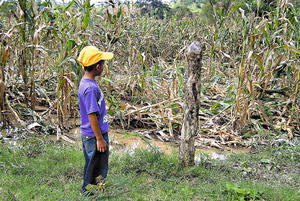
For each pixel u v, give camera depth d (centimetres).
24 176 368
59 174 379
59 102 538
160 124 606
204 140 545
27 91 599
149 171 395
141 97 705
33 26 551
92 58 292
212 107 641
